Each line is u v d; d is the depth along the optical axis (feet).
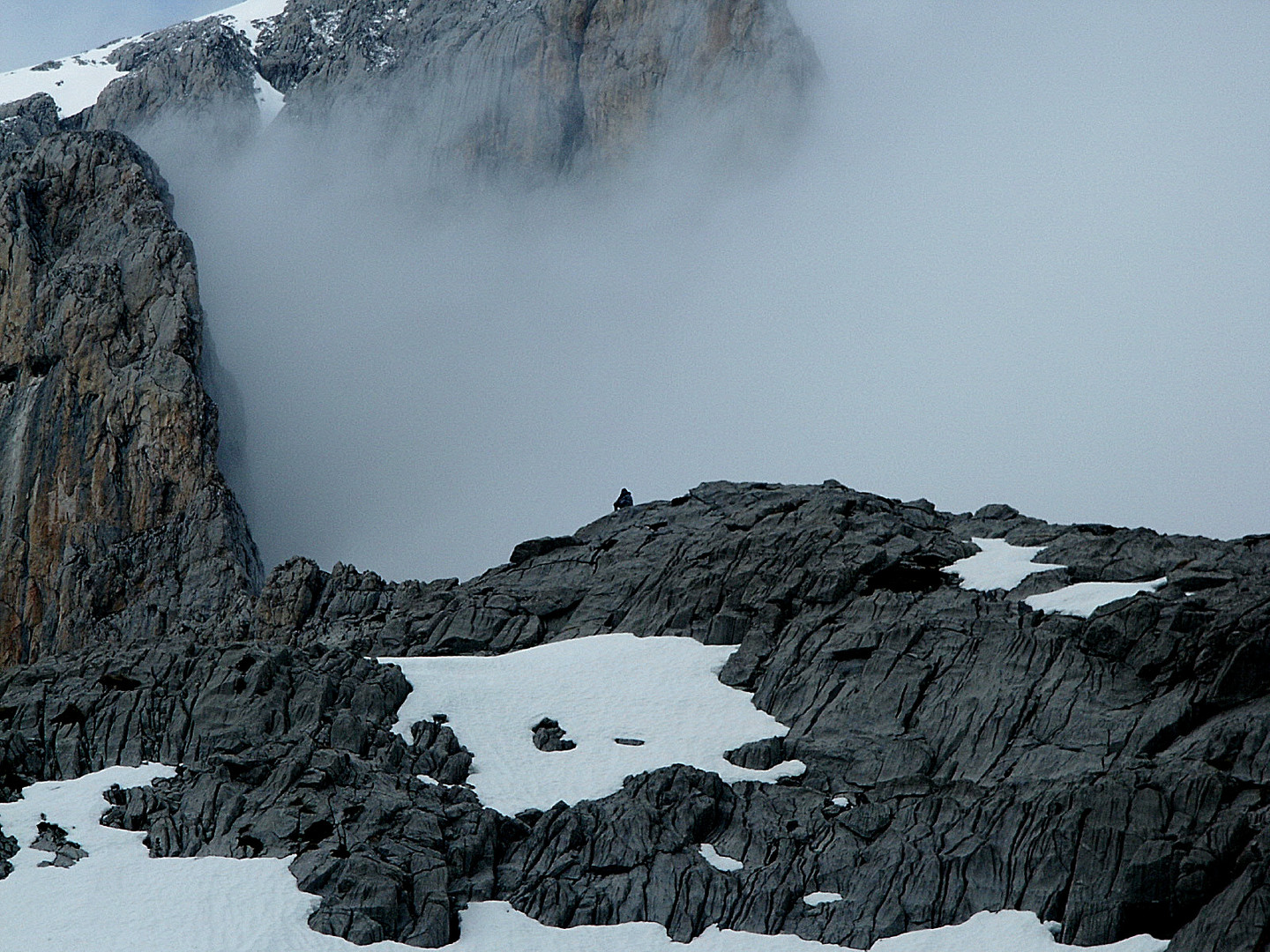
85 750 315.58
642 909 273.95
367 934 256.73
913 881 269.23
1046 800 271.49
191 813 287.69
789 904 272.10
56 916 253.44
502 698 338.95
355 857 269.44
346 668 336.70
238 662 331.36
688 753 314.96
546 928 269.44
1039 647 311.88
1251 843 247.70
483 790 301.63
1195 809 258.37
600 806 295.48
